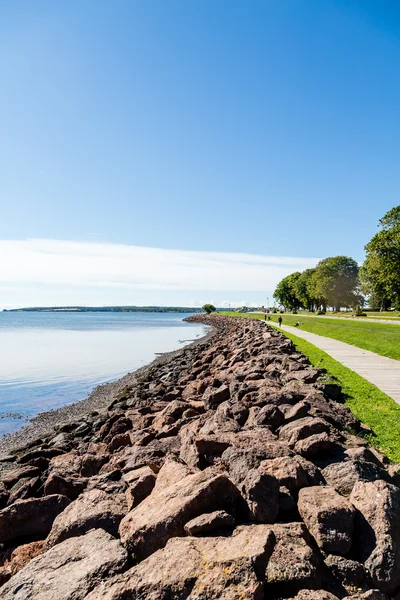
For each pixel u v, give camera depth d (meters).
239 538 3.73
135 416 12.22
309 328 40.31
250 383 11.44
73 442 11.29
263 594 3.14
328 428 6.82
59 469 7.50
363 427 7.86
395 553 3.62
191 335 63.38
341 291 86.19
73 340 52.16
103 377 24.67
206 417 9.23
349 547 3.79
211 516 4.01
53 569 3.85
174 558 3.53
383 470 5.21
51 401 18.48
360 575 3.56
